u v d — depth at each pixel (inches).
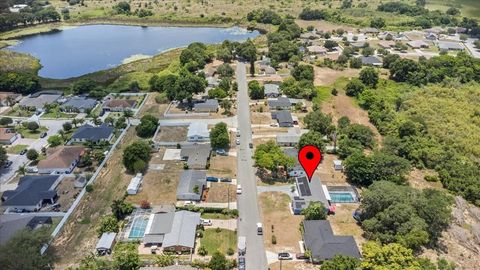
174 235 3841.0
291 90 7126.0
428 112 6560.0
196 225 4015.8
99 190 4692.4
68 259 3695.9
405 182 4815.5
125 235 3964.1
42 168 4970.5
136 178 4785.9
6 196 4495.6
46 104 6747.1
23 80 7293.3
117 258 3440.0
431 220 3863.2
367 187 4746.6
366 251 3373.5
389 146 5403.5
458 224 4215.1
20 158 5344.5
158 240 3843.5
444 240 3966.5
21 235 3410.4
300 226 4106.8
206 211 4311.0
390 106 6865.2
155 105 6865.2
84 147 5497.1
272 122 6259.8
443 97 7234.3
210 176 4906.5
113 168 5113.2
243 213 4303.6
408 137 5634.8
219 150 5438.0
